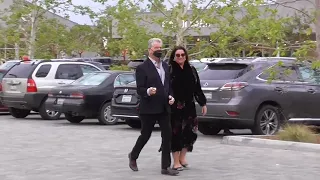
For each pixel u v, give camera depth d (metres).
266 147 12.61
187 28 20.17
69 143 13.54
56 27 30.45
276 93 14.30
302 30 13.85
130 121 17.00
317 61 12.48
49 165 10.54
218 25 18.48
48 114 19.95
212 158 11.22
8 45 30.91
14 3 29.83
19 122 19.08
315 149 11.91
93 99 17.77
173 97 9.67
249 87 13.91
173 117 9.78
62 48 31.05
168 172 9.54
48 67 20.09
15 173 9.78
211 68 14.72
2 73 22.30
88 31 30.42
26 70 19.95
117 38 25.03
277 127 14.34
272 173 9.67
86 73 19.81
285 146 12.33
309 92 14.83
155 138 14.49
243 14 19.47
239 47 16.91
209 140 14.14
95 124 18.38
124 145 13.19
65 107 17.92
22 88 19.75
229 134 15.64
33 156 11.59
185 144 9.89
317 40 12.91
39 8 28.45
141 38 20.59
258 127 14.03
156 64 9.55
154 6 20.61
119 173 9.73
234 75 14.08
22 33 29.77
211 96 14.05
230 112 13.72
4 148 12.71
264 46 14.54
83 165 10.53
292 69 14.68
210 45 18.86
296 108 14.64
